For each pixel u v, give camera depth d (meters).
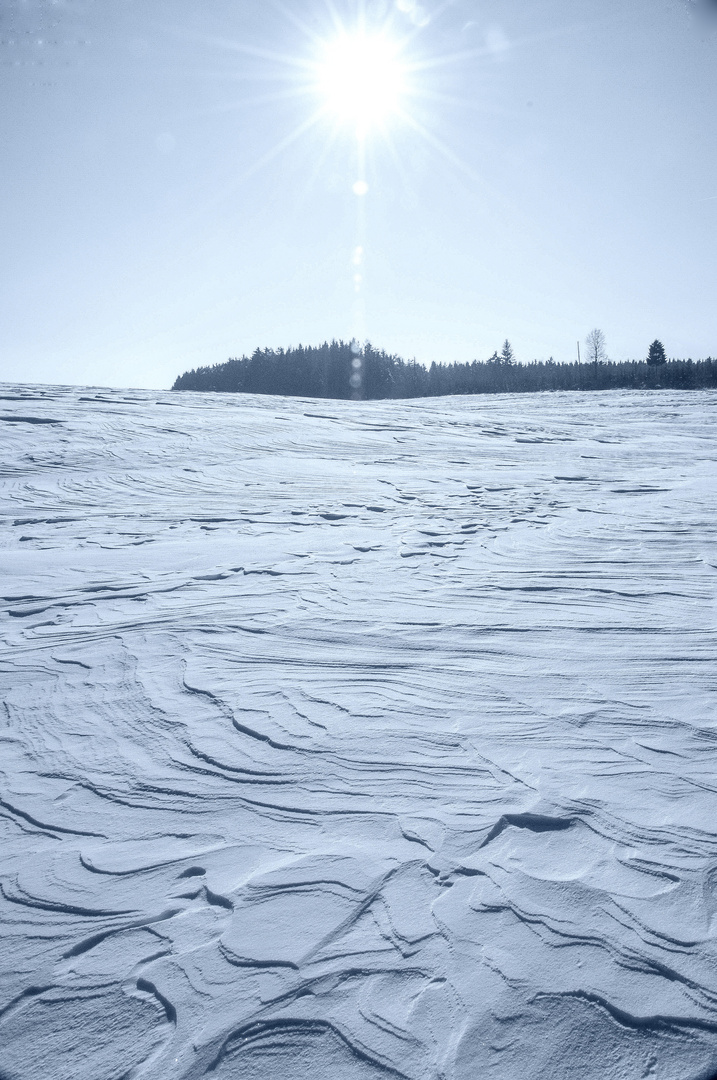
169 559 5.75
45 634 3.86
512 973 1.42
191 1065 1.25
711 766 2.21
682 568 4.93
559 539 6.12
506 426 19.45
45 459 12.05
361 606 4.19
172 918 1.62
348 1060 1.25
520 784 2.13
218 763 2.33
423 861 1.79
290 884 1.72
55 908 1.67
